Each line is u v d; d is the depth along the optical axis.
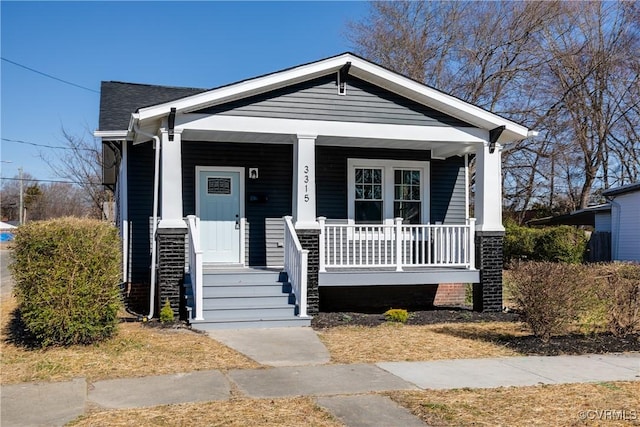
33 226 7.30
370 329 9.34
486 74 27.81
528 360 7.20
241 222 12.01
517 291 8.66
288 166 12.34
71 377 6.11
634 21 27.22
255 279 10.38
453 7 28.08
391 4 29.22
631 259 21.25
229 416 4.83
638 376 6.42
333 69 10.51
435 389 5.79
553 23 27.08
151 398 5.36
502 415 4.96
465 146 11.88
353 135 10.67
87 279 7.44
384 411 5.03
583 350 7.80
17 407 5.09
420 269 11.31
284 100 10.37
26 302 7.23
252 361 6.98
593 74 27.80
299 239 10.33
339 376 6.28
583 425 4.72
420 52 28.67
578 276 8.20
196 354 7.25
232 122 10.09
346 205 12.51
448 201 13.23
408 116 10.98
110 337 7.97
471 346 8.05
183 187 11.68
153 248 10.49
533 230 22.50
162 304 9.77
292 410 5.02
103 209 24.91
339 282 10.58
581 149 28.61
